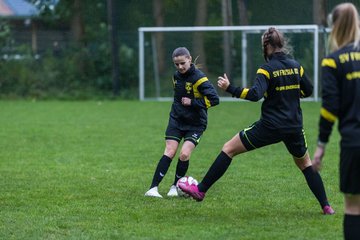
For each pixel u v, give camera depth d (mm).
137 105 46375
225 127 33469
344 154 10883
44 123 35500
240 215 15078
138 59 52094
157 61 51375
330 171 20906
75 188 18500
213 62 50406
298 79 14609
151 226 14141
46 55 52938
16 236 13422
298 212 15352
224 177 20094
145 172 21219
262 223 14289
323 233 13375
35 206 16172
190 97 17188
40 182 19438
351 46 11227
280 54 14547
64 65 52750
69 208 15914
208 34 50375
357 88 11000
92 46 52719
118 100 51344
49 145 27562
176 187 17219
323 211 15133
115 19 51750
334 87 11016
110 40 52062
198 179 20125
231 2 51719
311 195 17312
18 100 51344
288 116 14453
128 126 34031
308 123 34719
